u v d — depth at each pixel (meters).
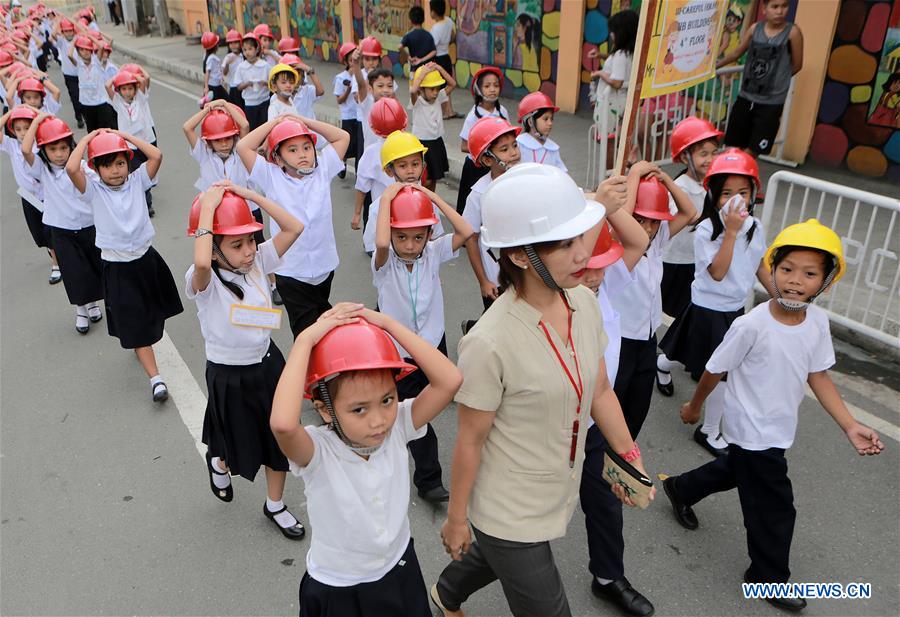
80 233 5.54
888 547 3.31
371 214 4.26
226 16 22.19
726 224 3.69
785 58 6.98
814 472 3.80
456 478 2.28
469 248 4.38
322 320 2.12
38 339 5.86
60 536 3.67
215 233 3.20
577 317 2.23
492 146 4.24
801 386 2.87
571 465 2.32
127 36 26.61
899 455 3.90
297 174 4.59
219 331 3.32
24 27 18.31
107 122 11.70
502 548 2.34
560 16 10.60
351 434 2.10
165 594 3.28
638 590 3.18
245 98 10.25
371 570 2.30
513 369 2.12
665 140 7.97
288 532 3.59
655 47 3.75
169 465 4.19
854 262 4.75
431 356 2.19
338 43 16.94
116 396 4.95
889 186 7.27
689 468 3.93
